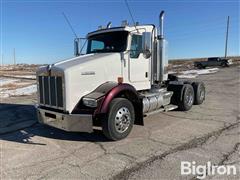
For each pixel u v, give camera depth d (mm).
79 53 7191
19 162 4461
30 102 11430
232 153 4609
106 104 5234
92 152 4871
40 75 5824
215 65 40031
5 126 7062
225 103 9898
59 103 5336
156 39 7246
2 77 31922
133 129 6387
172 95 8344
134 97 6035
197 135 5762
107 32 6578
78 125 5102
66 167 4203
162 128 6422
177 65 53000
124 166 4188
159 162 4301
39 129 6668
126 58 6281
